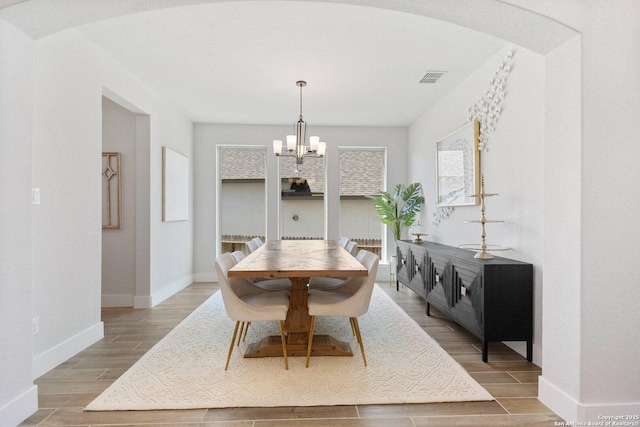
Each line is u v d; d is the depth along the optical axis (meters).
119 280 4.35
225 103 4.86
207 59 3.51
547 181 2.13
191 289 5.32
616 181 1.89
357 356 2.78
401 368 2.56
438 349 2.93
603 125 1.88
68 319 2.81
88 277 3.08
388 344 3.04
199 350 2.90
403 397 2.16
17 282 1.94
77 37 2.94
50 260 2.62
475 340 3.20
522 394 2.24
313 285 3.35
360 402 2.11
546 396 2.11
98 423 1.92
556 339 2.06
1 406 1.84
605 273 1.88
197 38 3.10
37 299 2.49
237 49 3.30
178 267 5.26
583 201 1.88
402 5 2.05
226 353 2.84
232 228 6.22
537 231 2.70
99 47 3.24
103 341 3.17
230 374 2.47
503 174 3.18
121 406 2.06
